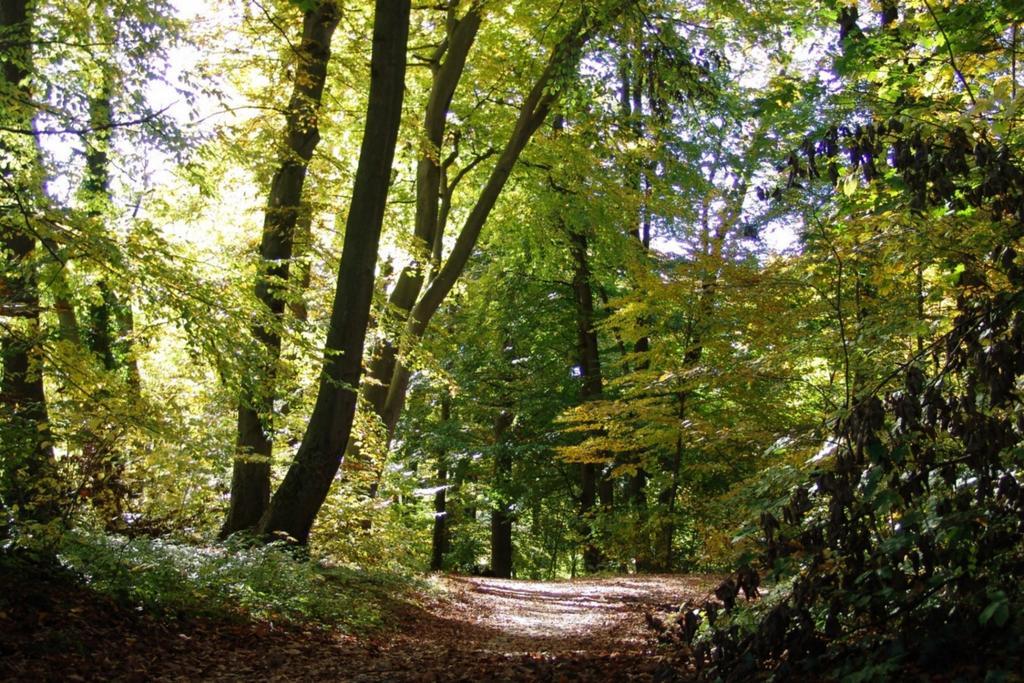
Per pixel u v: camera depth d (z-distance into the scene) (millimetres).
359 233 11281
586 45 14109
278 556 10344
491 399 27094
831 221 7730
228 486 13750
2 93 7891
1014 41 7172
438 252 17688
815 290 10375
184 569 8852
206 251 9211
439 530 29969
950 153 4746
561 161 17922
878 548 4570
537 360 26422
